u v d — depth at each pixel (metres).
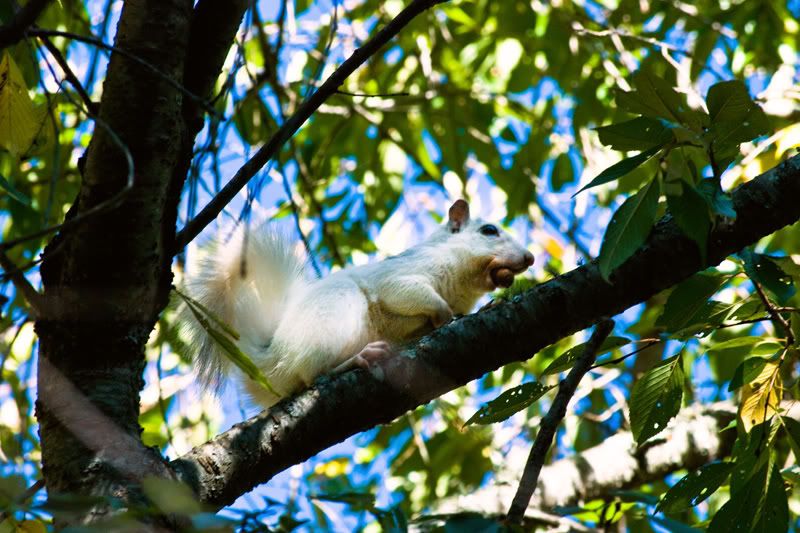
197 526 3.61
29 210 11.35
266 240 9.49
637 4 14.48
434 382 6.20
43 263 5.78
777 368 6.12
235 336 5.56
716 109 5.26
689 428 10.67
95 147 5.40
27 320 5.44
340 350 9.02
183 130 5.80
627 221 5.10
